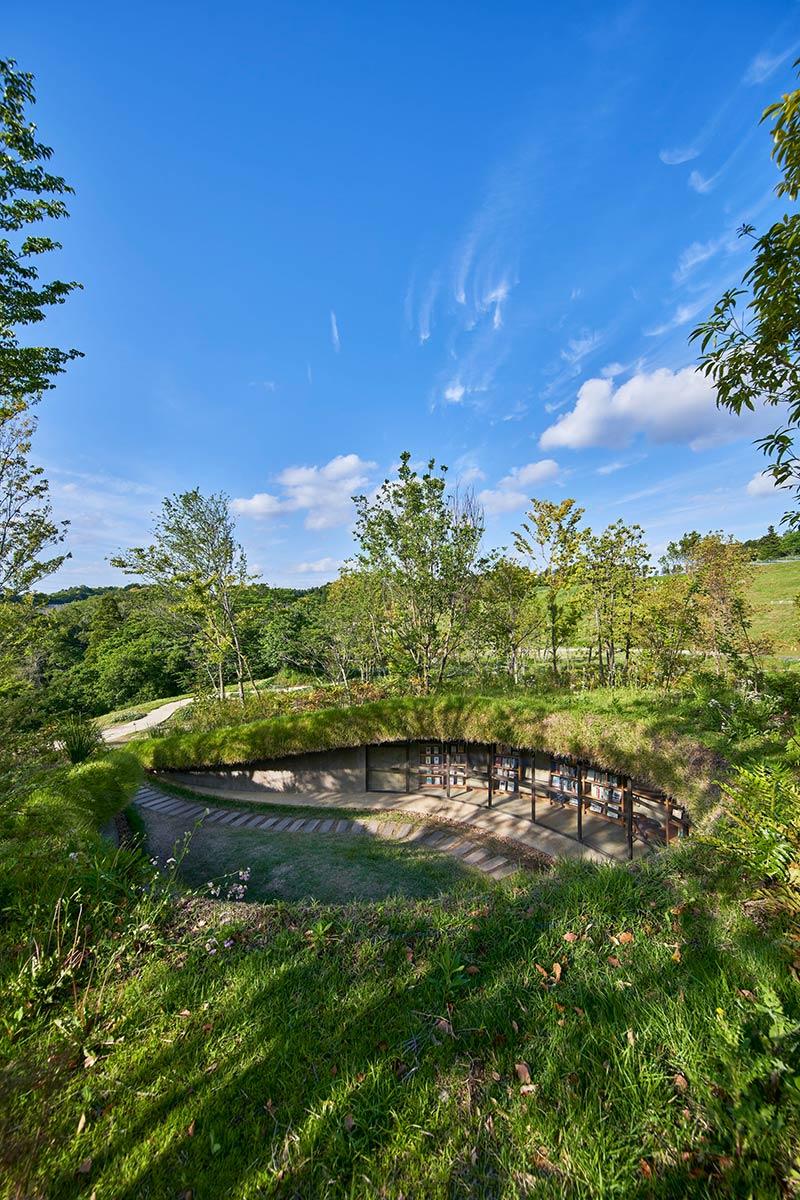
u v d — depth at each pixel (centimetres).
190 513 1466
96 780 657
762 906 240
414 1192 143
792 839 222
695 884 276
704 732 516
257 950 264
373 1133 160
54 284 553
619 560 1102
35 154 490
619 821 669
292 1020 212
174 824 890
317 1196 145
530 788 861
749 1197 127
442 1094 171
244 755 1038
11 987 238
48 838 407
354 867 680
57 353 589
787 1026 150
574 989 211
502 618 1152
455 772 952
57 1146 167
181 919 298
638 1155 143
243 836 820
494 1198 140
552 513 1092
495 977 227
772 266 228
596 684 1033
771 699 498
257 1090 181
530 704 782
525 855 694
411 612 1150
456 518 1112
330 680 1655
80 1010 224
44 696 689
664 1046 175
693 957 219
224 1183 151
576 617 1141
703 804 424
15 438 764
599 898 279
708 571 964
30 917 286
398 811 908
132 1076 193
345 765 1031
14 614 794
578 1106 159
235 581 1563
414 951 255
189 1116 175
